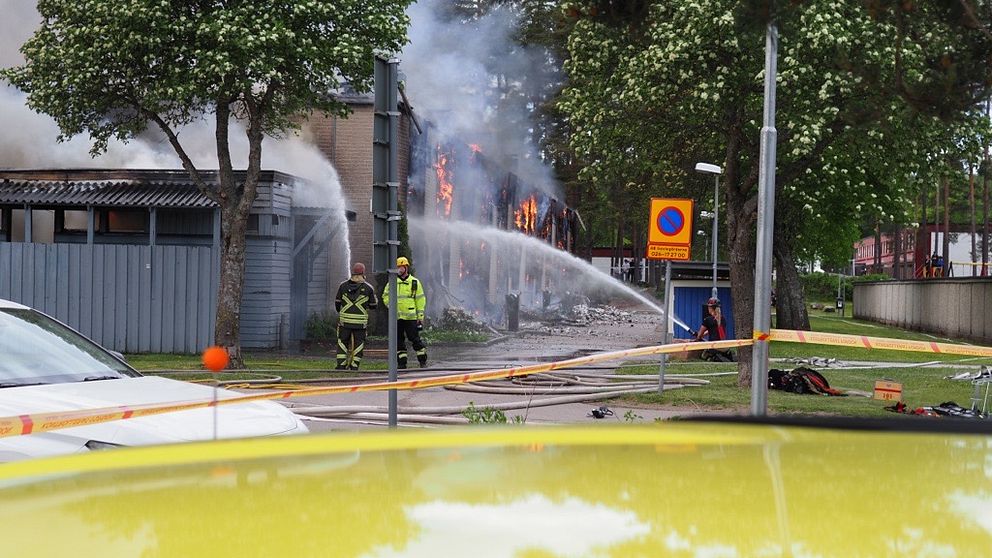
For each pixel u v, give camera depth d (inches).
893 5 497.4
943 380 1168.2
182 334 1480.1
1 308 438.9
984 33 481.1
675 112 1114.7
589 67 1130.0
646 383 1068.5
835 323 3449.8
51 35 1216.2
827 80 934.4
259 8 1182.3
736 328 1077.8
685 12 1002.7
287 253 1593.3
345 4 1205.1
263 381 1023.6
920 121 954.1
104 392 384.8
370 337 1738.4
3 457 349.7
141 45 1174.3
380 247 552.1
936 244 4736.7
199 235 1574.8
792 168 1080.8
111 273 1485.0
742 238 1088.2
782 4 508.1
